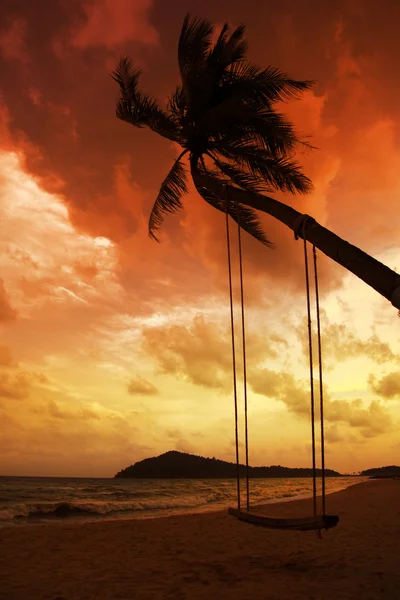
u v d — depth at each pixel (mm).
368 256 5188
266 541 9641
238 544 9312
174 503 27500
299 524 5129
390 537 9531
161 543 9516
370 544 8758
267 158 8766
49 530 11273
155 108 9477
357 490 28609
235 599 5301
